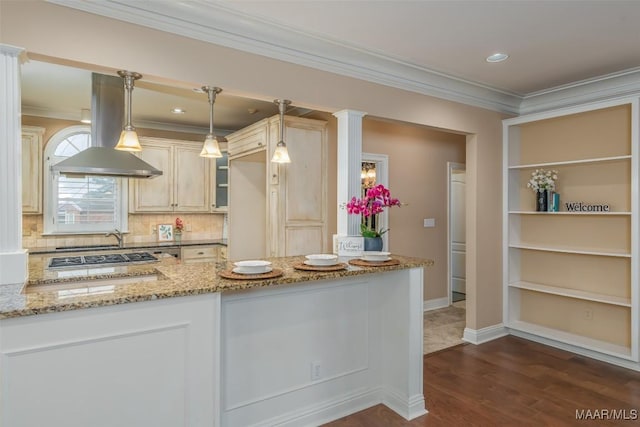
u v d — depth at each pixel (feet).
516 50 9.67
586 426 7.97
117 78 11.44
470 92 12.43
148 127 17.62
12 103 6.28
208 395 6.13
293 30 8.45
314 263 7.86
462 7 7.58
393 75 10.64
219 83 8.13
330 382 8.47
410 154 16.02
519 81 11.97
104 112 11.34
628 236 11.44
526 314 14.05
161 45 7.51
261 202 17.06
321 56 9.35
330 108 9.75
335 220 13.55
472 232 13.06
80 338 5.16
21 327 4.81
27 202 14.34
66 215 15.67
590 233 12.30
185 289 5.89
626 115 11.46
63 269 8.75
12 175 6.29
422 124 11.52
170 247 16.44
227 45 8.21
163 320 5.75
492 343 12.92
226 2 7.37
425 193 16.53
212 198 18.11
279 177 12.43
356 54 9.63
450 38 8.96
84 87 12.64
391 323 8.94
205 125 18.35
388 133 15.30
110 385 5.40
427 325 14.75
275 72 8.84
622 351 11.09
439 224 17.04
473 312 12.99
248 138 14.65
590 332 12.35
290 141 12.64
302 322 8.06
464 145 17.87
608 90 12.01
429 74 11.08
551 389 9.61
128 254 13.39
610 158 11.05
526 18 8.04
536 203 13.15
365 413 8.66
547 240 13.41
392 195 15.44
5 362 4.73
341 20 8.08
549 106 13.46
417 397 8.54
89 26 6.84
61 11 6.63
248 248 16.78
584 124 12.43
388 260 8.70
